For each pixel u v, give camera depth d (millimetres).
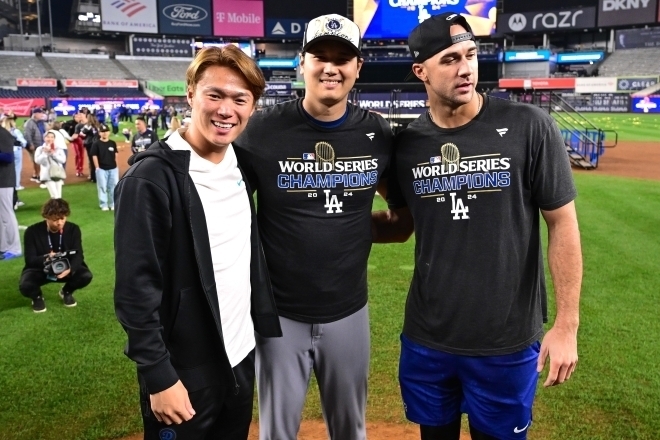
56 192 11008
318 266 2637
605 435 3533
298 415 2818
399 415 3861
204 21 55062
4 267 7469
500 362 2453
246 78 2123
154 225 2078
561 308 2369
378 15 38094
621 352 4668
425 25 2330
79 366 4590
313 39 2424
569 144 17359
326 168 2605
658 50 53312
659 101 41938
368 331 2869
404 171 2578
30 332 5297
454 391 2660
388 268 7246
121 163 18234
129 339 2061
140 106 43875
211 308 2197
